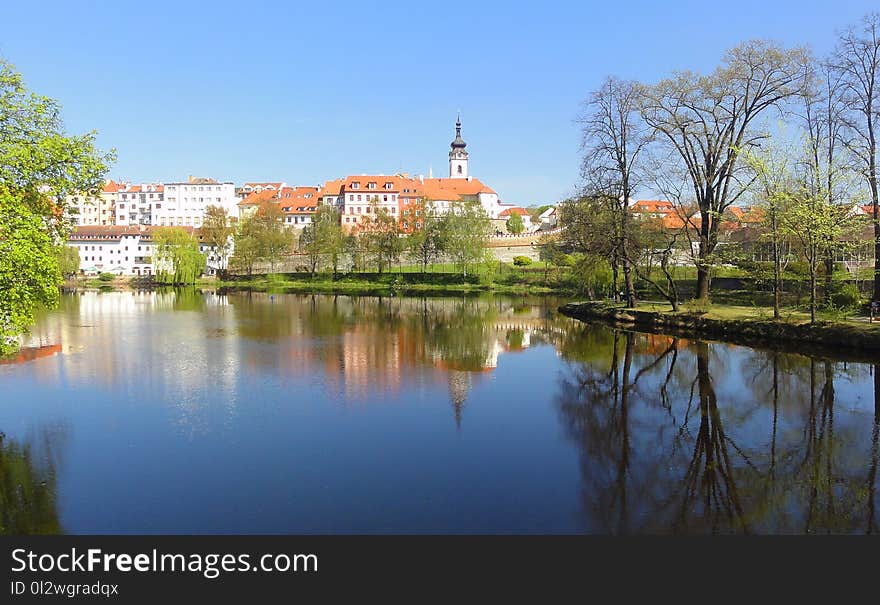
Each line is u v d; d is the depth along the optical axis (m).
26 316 20.41
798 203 36.53
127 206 199.75
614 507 15.50
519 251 138.12
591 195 52.84
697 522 14.75
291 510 15.27
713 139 46.44
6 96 20.06
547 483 16.97
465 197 195.38
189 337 44.78
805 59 42.31
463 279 115.62
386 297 93.50
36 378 29.70
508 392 27.55
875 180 40.75
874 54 41.72
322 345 41.00
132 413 23.53
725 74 44.03
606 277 65.06
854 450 19.61
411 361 35.03
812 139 38.69
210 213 149.38
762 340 39.31
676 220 66.94
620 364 33.97
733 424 22.50
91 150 21.66
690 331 45.19
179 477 17.27
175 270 130.88
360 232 134.12
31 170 20.11
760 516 15.04
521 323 55.38
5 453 19.17
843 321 37.59
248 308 72.00
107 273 143.50
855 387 27.47
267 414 23.58
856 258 52.47
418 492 16.34
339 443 20.22
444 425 22.41
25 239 19.23
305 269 140.00
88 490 16.41
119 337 44.53
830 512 15.25
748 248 55.25
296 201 188.38
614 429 22.00
